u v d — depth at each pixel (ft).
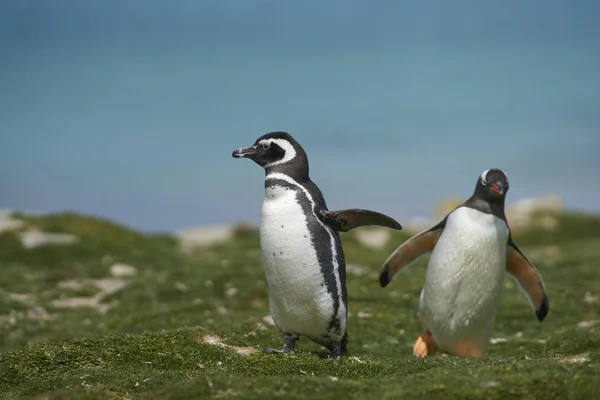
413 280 97.14
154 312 83.97
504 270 58.70
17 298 96.17
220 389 42.06
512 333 75.97
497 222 57.31
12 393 46.34
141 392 44.34
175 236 166.50
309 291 51.24
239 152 52.75
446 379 41.57
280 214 51.16
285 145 52.39
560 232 155.53
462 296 58.13
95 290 101.86
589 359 51.98
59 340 57.93
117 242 136.87
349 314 77.77
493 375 41.78
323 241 51.16
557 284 96.27
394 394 40.45
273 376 45.32
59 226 139.13
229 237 169.17
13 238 131.23
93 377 48.29
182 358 54.70
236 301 88.02
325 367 48.60
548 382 41.11
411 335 73.46
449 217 58.90
